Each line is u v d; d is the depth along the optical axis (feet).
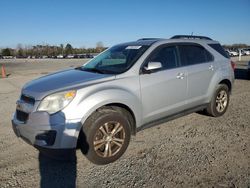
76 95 12.03
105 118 12.44
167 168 12.19
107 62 15.97
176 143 15.06
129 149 14.37
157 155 13.56
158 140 15.55
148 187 10.72
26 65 127.03
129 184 10.99
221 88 19.51
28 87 13.48
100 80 13.26
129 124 13.56
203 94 18.10
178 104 16.33
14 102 27.68
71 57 303.07
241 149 14.07
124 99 13.24
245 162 12.59
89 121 12.25
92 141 12.21
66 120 11.68
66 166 12.69
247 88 33.63
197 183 10.89
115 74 13.78
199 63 17.76
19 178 11.69
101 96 12.43
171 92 15.70
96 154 12.41
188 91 16.81
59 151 11.73
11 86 41.63
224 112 20.25
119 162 12.94
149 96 14.57
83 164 12.84
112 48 17.71
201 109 18.47
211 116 19.89
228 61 20.12
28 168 12.60
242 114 20.61
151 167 12.34
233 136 15.98
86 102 12.07
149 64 14.12
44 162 13.16
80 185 11.05
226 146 14.51
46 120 11.67
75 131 11.78
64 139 11.65
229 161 12.72
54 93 12.03
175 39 16.98
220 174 11.54
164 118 15.75
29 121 12.08
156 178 11.37
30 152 14.37
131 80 13.91
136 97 13.89
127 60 14.96
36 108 12.01
